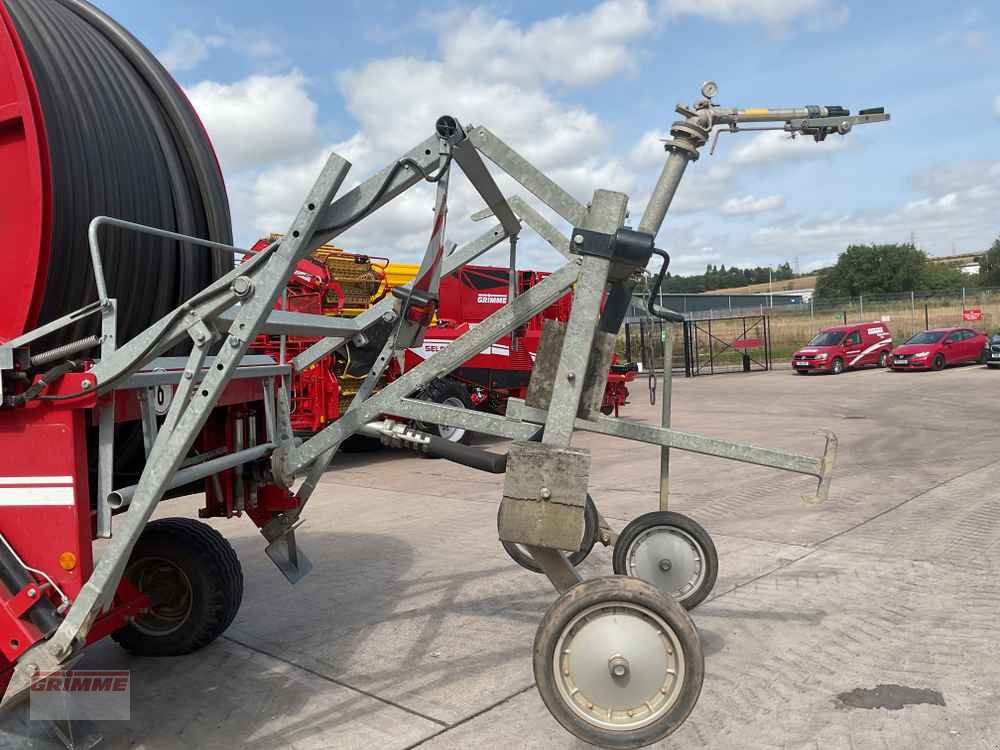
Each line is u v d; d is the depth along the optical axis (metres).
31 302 3.16
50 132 3.26
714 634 4.49
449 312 12.80
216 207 4.39
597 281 3.08
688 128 3.50
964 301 37.59
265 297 2.96
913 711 3.54
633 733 2.84
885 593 5.09
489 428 3.44
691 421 15.02
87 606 2.88
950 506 7.46
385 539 6.90
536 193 3.16
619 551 4.44
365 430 3.71
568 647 2.92
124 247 3.69
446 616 4.95
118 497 3.08
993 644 4.24
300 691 3.95
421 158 3.13
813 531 6.70
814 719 3.50
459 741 3.41
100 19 4.36
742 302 71.56
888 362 27.44
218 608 4.38
